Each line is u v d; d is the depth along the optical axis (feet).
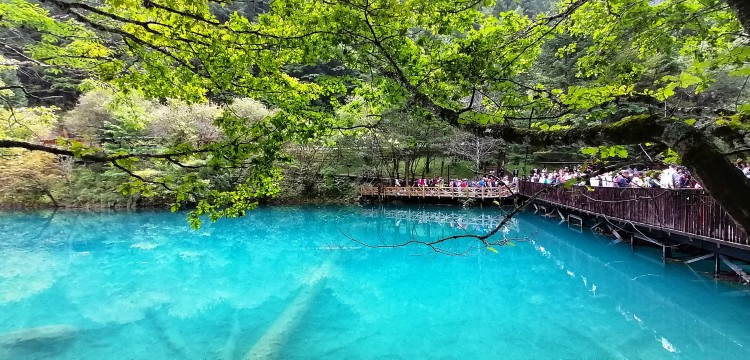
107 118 62.90
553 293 29.14
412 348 20.63
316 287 30.96
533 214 65.36
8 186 66.80
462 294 29.40
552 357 19.25
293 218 67.87
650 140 5.22
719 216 24.27
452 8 10.43
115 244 49.57
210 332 23.15
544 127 10.41
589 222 51.06
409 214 68.69
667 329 21.85
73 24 14.16
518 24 11.27
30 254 44.21
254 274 35.96
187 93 13.88
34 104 67.77
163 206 72.59
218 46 10.97
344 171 84.53
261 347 20.10
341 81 15.53
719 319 22.33
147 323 24.61
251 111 67.87
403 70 12.03
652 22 9.21
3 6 12.81
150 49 12.28
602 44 11.35
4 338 21.72
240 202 12.96
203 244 49.85
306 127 13.88
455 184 77.71
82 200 71.00
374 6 10.34
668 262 32.81
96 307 27.58
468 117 9.61
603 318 23.95
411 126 29.78
